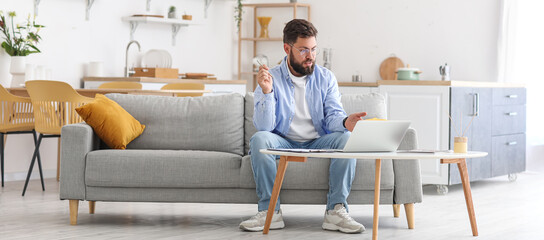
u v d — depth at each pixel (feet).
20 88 17.60
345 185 11.12
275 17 25.89
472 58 22.56
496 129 19.10
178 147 12.77
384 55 24.18
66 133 11.60
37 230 11.23
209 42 24.77
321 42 25.25
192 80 21.15
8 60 18.80
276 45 25.94
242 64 25.99
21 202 14.52
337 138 11.17
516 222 12.60
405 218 12.78
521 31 21.74
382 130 9.62
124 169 11.49
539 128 21.89
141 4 22.40
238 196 11.53
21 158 19.19
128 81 19.70
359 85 20.21
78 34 20.47
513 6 21.63
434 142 17.21
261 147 11.11
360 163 11.39
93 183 11.54
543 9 21.57
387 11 24.09
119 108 12.59
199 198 11.58
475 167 18.06
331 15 25.07
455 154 9.87
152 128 12.84
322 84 11.78
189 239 10.52
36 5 19.31
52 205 14.10
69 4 20.20
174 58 23.50
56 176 19.77
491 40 22.24
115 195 11.62
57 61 19.93
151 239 10.53
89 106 12.12
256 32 26.13
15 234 10.87
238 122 12.98
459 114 17.37
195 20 24.17
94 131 12.21
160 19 22.02
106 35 21.27
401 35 23.86
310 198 11.46
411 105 17.47
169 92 17.93
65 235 10.80
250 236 10.75
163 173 11.46
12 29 18.74
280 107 11.60
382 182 11.39
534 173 21.95
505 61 21.77
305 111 11.74
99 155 11.58
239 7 25.30
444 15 23.04
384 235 11.00
